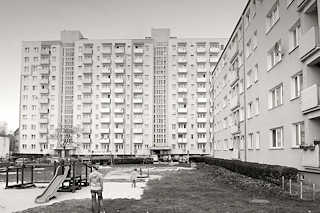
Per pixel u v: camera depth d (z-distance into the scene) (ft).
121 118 297.12
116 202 48.49
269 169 58.85
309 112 57.72
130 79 304.09
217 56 304.71
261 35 88.28
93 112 302.25
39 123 307.37
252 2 98.17
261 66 88.48
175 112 300.20
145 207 44.24
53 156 275.80
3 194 64.34
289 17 67.51
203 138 295.48
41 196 54.24
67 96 311.27
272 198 49.37
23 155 293.64
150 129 297.33
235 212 39.65
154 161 240.94
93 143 297.74
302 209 40.14
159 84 306.35
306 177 59.21
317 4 53.88
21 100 311.47
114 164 219.20
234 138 127.95
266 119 83.82
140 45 308.60
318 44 53.11
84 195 59.98
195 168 150.20
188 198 52.06
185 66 306.35
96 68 306.35
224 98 151.43
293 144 66.08
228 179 77.05
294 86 66.74
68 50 316.60
